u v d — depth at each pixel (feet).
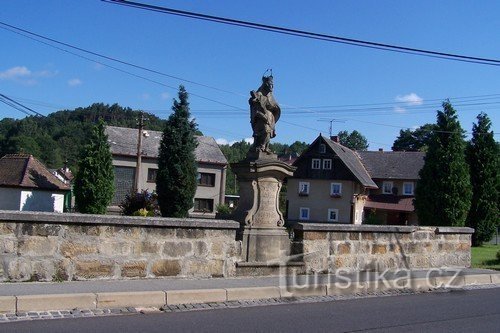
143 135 184.65
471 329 26.55
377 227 44.65
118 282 31.45
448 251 50.85
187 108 134.51
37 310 25.62
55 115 343.46
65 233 30.94
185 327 24.16
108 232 32.22
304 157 178.50
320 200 176.04
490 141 119.65
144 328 23.56
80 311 26.13
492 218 118.52
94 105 340.39
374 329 25.66
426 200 112.68
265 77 45.55
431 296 37.81
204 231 35.50
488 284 46.09
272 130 45.14
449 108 112.98
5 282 29.12
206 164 183.83
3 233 29.17
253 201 43.16
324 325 26.04
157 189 132.87
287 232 43.62
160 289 29.94
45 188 123.13
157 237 33.78
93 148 120.16
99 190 118.93
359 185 176.86
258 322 26.07
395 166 194.08
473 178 119.14
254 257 41.91
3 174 122.93
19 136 269.85
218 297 31.22
